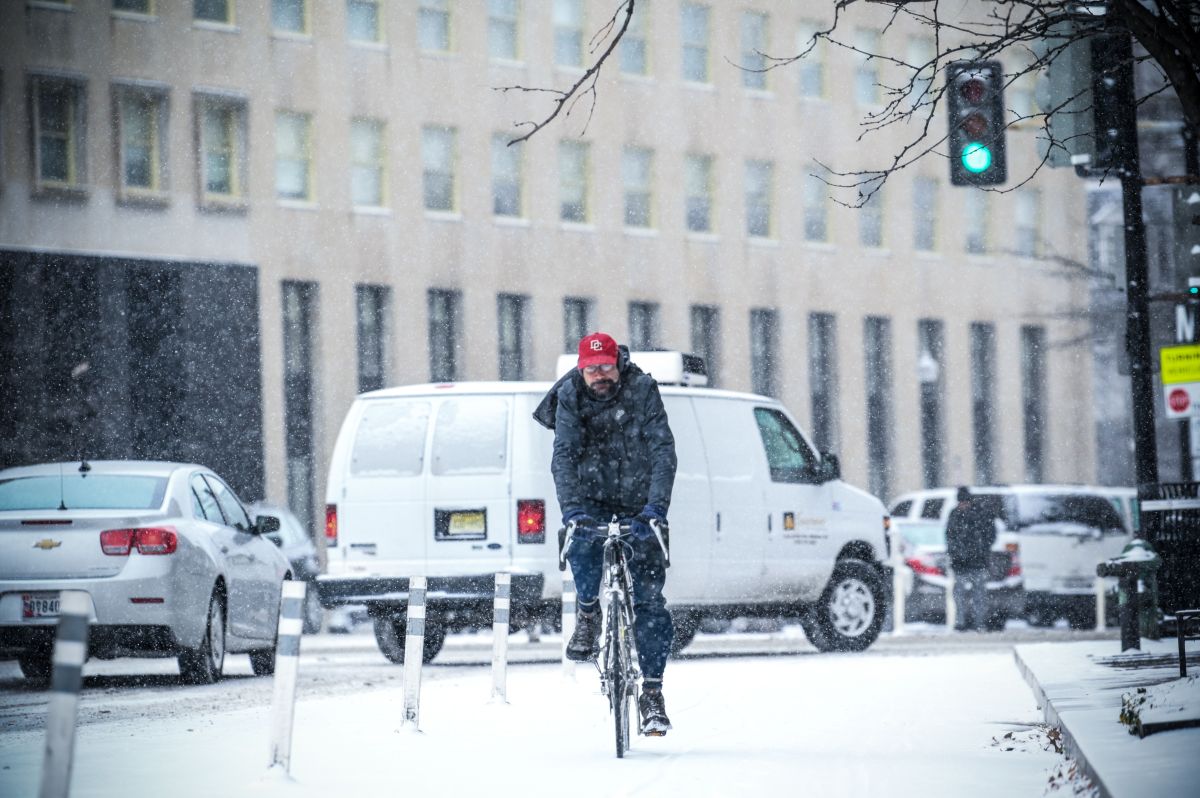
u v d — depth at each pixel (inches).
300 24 4704.7
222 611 1780.3
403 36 4849.9
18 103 4244.6
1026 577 2965.1
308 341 4682.6
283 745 941.8
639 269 5251.0
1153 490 1744.6
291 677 943.0
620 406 1050.1
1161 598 1785.2
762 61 5521.7
